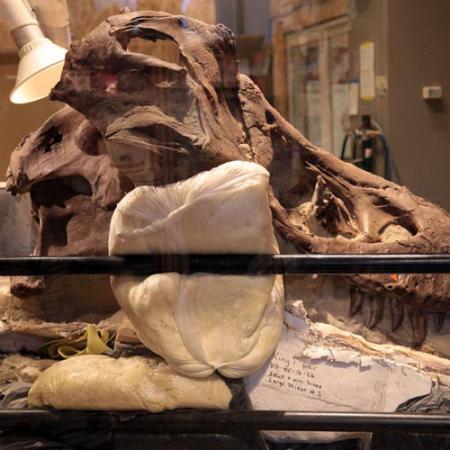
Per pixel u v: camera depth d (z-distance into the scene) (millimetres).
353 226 1357
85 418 1084
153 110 1158
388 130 1723
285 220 1270
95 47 1170
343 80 1680
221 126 1201
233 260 1075
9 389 1217
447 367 1205
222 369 1071
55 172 1369
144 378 1075
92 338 1252
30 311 1382
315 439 1125
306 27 1586
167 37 1242
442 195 1723
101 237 1335
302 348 1157
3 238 1442
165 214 1068
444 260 1074
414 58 1729
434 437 1093
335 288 1302
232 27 1461
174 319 1069
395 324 1302
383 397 1132
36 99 1502
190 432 1077
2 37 1492
